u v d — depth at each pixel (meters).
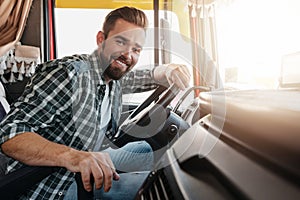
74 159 0.84
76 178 0.90
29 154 0.88
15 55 2.45
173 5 2.69
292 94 0.88
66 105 1.03
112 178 0.85
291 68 1.44
